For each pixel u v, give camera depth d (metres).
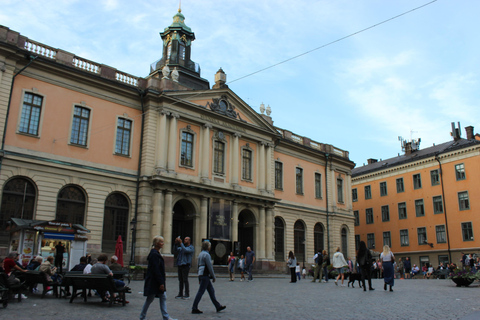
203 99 32.19
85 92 26.80
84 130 26.42
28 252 18.73
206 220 30.48
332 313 10.62
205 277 10.67
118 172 27.25
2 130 22.77
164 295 8.98
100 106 27.38
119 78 28.78
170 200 28.50
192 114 31.14
